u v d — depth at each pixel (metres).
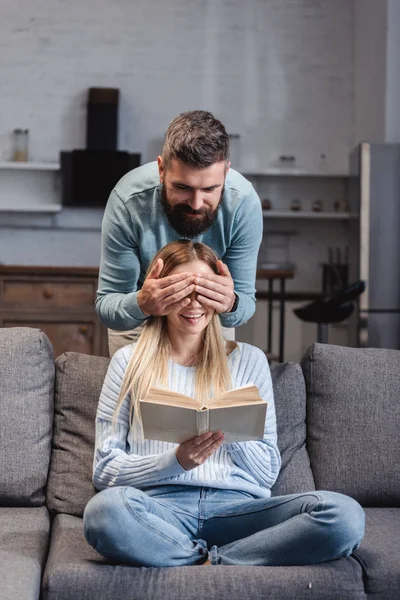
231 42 6.80
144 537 1.90
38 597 1.86
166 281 2.16
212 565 1.94
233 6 6.80
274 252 6.86
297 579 1.88
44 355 2.46
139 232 2.40
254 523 2.06
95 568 1.87
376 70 6.16
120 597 1.83
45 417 2.42
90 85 6.71
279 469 2.32
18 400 2.38
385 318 5.24
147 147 6.75
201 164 2.08
